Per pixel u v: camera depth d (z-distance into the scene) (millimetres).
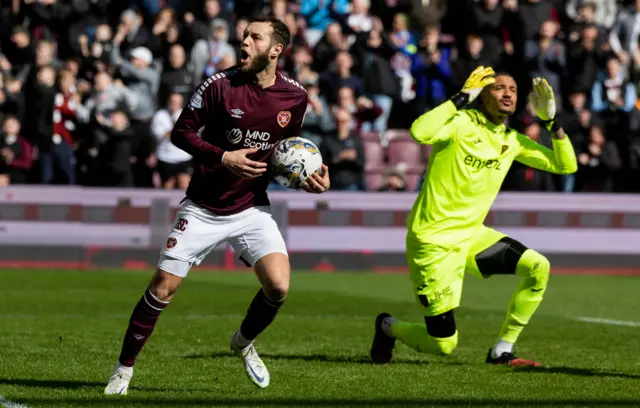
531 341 16375
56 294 22188
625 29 34656
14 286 23656
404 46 32250
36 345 14711
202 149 10102
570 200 29500
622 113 30859
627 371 13141
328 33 31125
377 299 22312
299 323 18250
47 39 31688
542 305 21984
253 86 10273
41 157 29125
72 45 31531
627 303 22438
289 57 30562
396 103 31688
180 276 10523
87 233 28484
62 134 29188
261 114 10273
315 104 29234
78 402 10016
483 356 14586
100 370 12398
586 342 16266
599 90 32062
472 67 31125
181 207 10594
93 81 31062
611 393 11219
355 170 29266
